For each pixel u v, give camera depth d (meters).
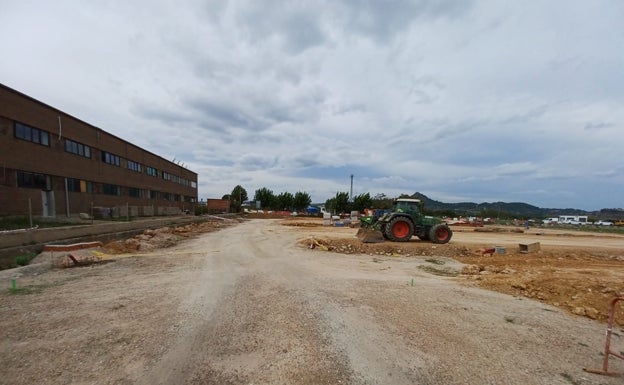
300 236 19.34
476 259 12.52
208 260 10.73
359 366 3.72
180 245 14.91
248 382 3.35
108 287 7.08
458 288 7.56
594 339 4.73
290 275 8.56
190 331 4.64
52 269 9.10
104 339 4.32
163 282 7.59
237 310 5.60
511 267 10.84
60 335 4.43
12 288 6.88
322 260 11.24
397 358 3.94
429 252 13.67
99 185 26.12
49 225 15.64
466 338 4.61
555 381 3.54
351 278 8.37
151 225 20.58
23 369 3.53
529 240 19.58
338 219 35.41
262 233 21.69
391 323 5.11
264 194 68.06
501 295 7.02
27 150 18.19
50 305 5.74
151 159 37.44
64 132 21.50
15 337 4.35
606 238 23.81
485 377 3.56
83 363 3.68
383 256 12.86
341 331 4.73
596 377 3.65
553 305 6.38
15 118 17.31
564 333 4.91
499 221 51.09
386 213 16.42
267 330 4.73
